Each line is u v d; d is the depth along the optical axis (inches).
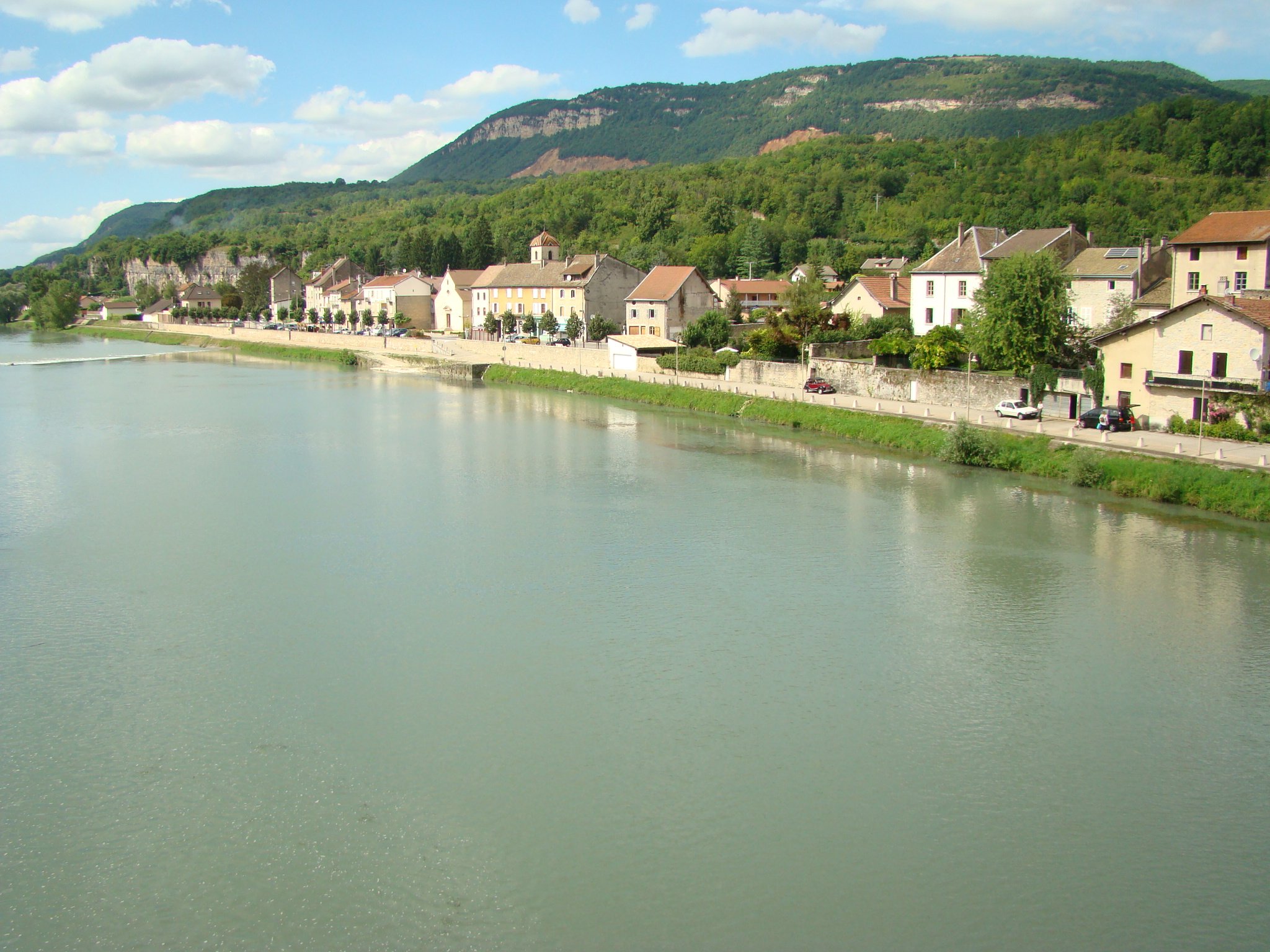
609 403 3693.4
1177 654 1309.1
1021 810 967.6
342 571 1658.5
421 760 1050.1
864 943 792.9
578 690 1206.9
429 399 3909.9
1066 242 3398.1
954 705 1172.5
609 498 2159.2
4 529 1913.1
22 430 3137.3
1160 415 2377.0
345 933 799.7
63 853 900.0
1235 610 1455.5
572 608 1477.6
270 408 3634.4
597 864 886.4
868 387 3211.1
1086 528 1866.4
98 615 1453.0
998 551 1739.7
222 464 2573.8
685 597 1520.7
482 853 900.6
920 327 3713.1
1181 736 1104.2
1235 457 2055.9
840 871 879.1
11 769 1034.7
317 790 995.3
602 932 802.2
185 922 813.9
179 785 1005.2
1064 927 812.6
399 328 6486.2
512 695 1194.0
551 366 4547.2
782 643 1346.0
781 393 3344.0
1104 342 2482.8
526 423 3230.8
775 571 1642.5
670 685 1222.3
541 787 1002.7
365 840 918.4
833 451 2672.2
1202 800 985.5
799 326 3722.9
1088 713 1155.3
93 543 1819.6
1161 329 2357.3
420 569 1667.1
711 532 1881.2
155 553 1754.4
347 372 5064.0
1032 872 879.7
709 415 3348.9
